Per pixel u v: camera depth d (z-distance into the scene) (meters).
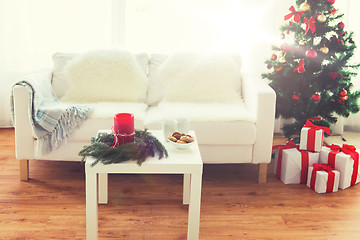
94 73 3.14
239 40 3.84
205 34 3.85
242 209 2.50
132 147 1.96
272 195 2.69
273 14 3.77
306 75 3.05
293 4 3.74
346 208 2.55
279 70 3.12
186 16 3.81
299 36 3.10
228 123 2.74
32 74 2.93
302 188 2.80
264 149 2.79
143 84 3.19
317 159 2.86
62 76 3.17
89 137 2.71
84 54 3.21
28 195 2.59
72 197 2.59
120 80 3.15
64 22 3.78
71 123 2.69
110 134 2.15
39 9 3.74
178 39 3.86
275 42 3.81
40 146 2.68
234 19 3.80
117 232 2.22
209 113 2.82
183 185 2.56
